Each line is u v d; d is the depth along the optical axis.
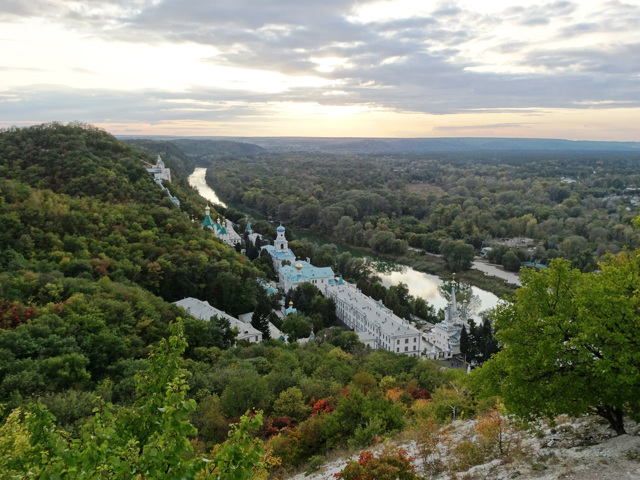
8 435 40.50
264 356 108.44
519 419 46.56
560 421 47.47
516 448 44.38
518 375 41.69
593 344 39.50
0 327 98.88
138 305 120.88
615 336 37.34
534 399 40.81
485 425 46.75
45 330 97.31
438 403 68.62
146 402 32.16
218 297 164.75
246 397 76.94
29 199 172.50
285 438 63.72
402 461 40.12
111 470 26.08
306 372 98.50
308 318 156.50
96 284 127.56
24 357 89.19
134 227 184.12
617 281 42.19
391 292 189.00
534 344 41.94
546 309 43.22
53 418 29.70
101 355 96.50
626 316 38.25
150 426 31.14
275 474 58.31
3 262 135.38
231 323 137.12
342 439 62.56
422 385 92.81
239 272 176.25
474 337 139.50
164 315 124.31
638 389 37.62
